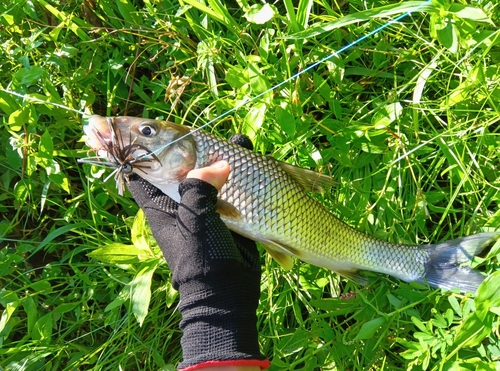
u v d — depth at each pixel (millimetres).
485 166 564
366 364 541
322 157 572
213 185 435
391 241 561
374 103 585
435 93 599
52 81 582
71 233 602
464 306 482
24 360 529
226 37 595
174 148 444
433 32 493
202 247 424
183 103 583
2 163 594
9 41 569
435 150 574
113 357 558
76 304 555
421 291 536
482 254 537
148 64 614
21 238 602
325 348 546
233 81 535
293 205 474
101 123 436
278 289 568
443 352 468
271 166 470
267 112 553
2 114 585
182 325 435
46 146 526
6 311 517
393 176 572
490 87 544
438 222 583
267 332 563
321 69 604
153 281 576
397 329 526
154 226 478
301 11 534
